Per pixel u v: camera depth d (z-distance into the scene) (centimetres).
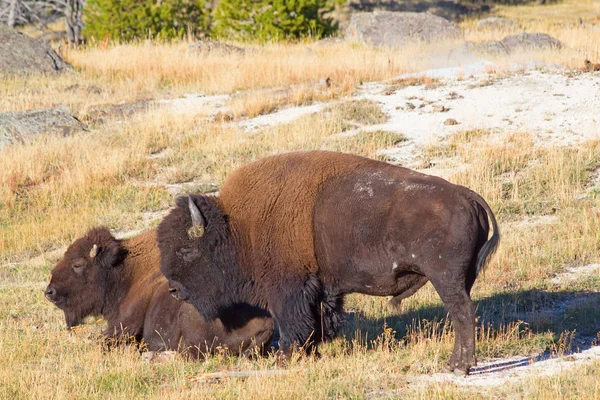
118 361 2625
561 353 2541
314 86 6844
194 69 8138
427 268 2269
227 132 5909
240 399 2166
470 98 5941
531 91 5900
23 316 3334
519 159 4784
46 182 5456
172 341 2764
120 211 4900
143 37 12612
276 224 2469
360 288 2445
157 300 2809
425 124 5566
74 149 5869
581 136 5009
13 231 4731
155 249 2973
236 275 2541
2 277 4028
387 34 9950
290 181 2478
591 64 6228
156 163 5572
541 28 10550
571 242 3688
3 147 6131
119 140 6056
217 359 2658
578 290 3241
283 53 9156
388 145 5312
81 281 2936
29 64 8569
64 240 4581
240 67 7881
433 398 2122
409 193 2312
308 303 2456
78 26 14725
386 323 2980
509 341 2695
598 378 2194
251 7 12231
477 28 11531
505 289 3288
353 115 5891
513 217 4172
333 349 2720
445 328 2838
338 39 10556
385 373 2408
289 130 5750
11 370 2545
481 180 4541
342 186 2411
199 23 13162
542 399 2064
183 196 2603
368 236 2342
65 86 8012
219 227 2514
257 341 2677
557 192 4362
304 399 2167
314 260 2452
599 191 4319
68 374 2497
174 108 6750
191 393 2234
